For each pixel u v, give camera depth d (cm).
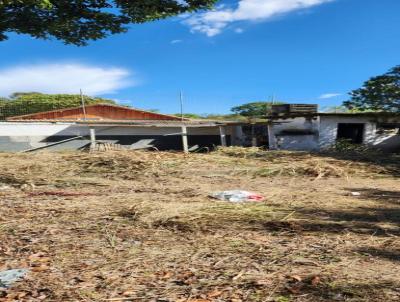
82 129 2200
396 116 1978
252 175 1177
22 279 387
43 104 4256
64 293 355
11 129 2041
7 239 520
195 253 461
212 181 1082
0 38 1527
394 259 438
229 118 3559
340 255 451
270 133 2173
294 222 594
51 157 1352
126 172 1166
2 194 850
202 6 1611
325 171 1205
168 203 721
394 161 1438
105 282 379
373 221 617
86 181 1018
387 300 334
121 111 3225
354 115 2031
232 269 409
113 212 663
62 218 628
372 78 1941
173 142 2417
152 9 1545
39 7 1334
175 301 336
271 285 366
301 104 2344
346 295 344
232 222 595
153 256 452
